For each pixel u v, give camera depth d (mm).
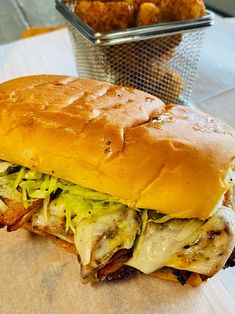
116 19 223
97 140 143
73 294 154
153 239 148
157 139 141
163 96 255
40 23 496
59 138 146
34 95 161
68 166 146
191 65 258
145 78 244
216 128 152
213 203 139
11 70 302
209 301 151
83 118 147
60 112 151
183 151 139
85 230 149
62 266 164
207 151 140
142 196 141
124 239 147
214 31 351
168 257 147
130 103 158
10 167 165
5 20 502
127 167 139
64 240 168
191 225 146
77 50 265
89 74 261
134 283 157
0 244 171
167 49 237
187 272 151
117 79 240
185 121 153
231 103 264
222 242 144
